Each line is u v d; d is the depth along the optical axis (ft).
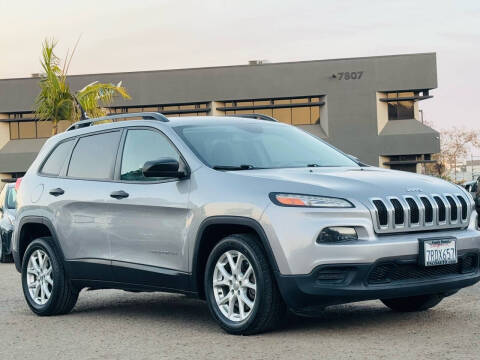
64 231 24.49
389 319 21.52
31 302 25.67
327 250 18.35
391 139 186.19
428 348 17.56
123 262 22.57
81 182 24.30
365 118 187.11
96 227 23.38
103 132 24.41
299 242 18.52
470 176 262.26
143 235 21.93
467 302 24.13
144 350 18.72
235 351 17.98
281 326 20.80
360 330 19.93
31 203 25.98
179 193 21.02
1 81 196.95
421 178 20.65
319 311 19.17
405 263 18.80
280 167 21.35
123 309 25.71
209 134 22.25
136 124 23.36
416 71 184.24
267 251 18.94
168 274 21.26
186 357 17.69
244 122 23.67
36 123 197.67
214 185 20.27
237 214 19.48
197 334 20.38
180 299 27.73
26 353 19.11
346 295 18.40
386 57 185.68
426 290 19.19
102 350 18.99
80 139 25.29
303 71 189.67
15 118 198.18
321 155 23.03
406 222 19.04
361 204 18.71
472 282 20.16
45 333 21.79
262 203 19.11
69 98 78.89
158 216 21.49
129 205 22.30
